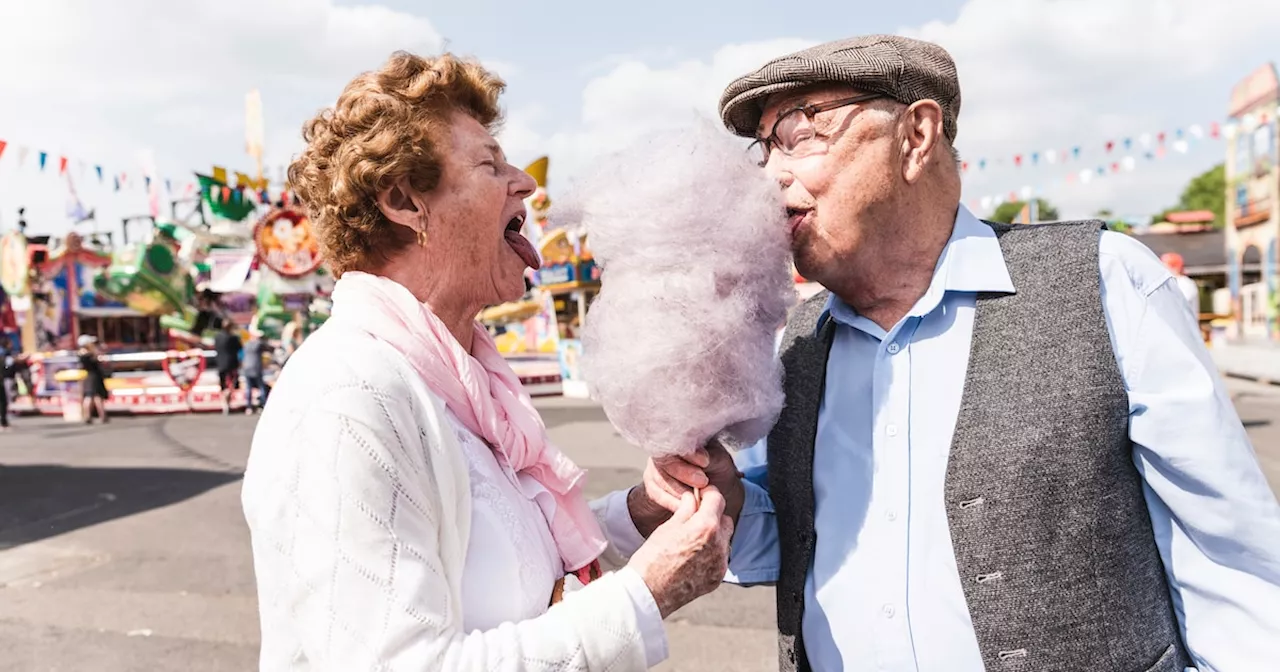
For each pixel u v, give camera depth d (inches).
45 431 512.7
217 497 279.1
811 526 55.9
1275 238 671.1
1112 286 49.9
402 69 48.3
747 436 50.3
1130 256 50.6
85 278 970.1
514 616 45.3
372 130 46.3
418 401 44.3
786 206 51.6
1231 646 48.1
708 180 45.9
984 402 49.5
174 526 240.2
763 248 47.0
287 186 52.3
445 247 49.4
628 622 43.0
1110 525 47.6
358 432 40.7
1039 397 48.2
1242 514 46.0
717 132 49.1
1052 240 52.5
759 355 47.5
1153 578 49.9
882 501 53.1
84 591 183.8
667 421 46.0
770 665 138.0
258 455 42.6
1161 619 49.8
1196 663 50.9
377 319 46.7
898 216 52.7
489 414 48.9
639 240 45.3
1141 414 47.7
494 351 55.4
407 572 40.2
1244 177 729.0
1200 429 46.1
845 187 51.3
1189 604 50.2
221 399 627.2
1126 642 47.6
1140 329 48.4
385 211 47.7
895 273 54.2
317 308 813.9
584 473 54.9
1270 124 661.3
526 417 52.3
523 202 54.0
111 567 201.3
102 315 987.3
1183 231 1330.0
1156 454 47.4
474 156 49.2
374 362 43.6
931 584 50.7
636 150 48.3
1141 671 47.9
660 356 44.3
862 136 50.8
